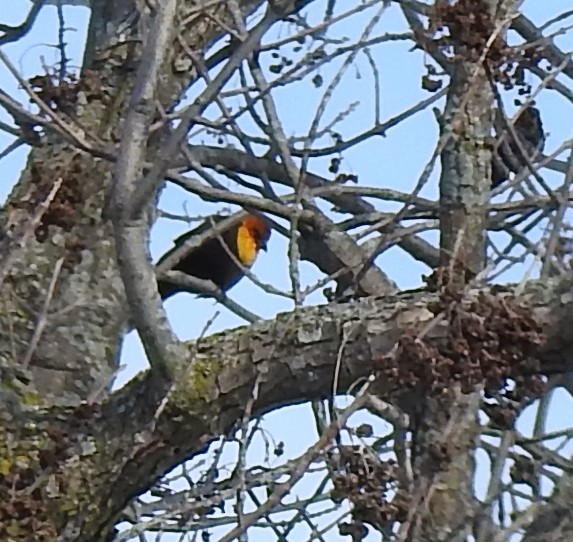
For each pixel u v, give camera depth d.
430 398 6.58
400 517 6.21
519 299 6.63
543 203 7.93
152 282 6.82
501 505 7.17
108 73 9.05
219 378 7.20
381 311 7.06
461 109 6.94
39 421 8.06
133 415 7.59
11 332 8.29
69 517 7.68
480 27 6.81
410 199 7.27
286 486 5.98
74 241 8.62
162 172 6.45
